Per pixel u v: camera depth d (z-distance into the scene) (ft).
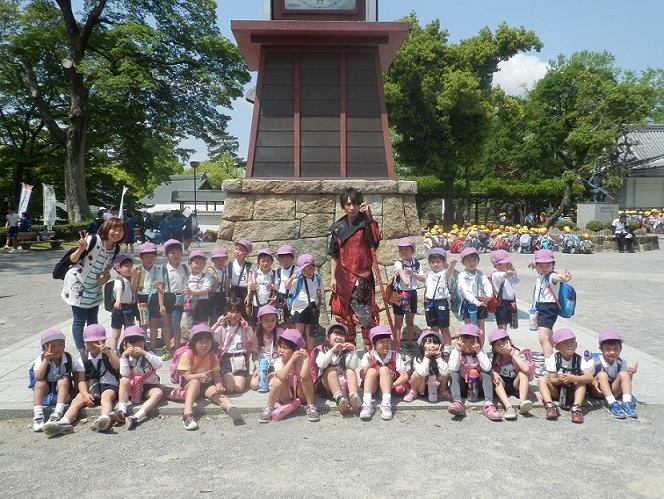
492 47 96.07
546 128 131.95
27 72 85.66
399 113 95.81
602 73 150.10
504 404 17.24
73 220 86.12
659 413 17.20
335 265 20.62
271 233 24.47
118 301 21.44
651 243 80.59
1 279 48.21
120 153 102.22
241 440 15.43
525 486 12.75
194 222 90.74
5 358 23.09
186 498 12.32
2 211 107.14
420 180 116.16
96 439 15.60
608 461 13.99
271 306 19.53
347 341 20.22
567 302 19.80
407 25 24.49
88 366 17.19
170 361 22.11
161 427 16.42
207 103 89.92
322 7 25.89
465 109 95.50
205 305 21.85
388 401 17.13
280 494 12.43
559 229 86.12
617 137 107.86
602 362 17.67
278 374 16.81
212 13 85.56
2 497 12.45
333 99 25.48
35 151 105.50
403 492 12.49
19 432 16.19
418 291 24.30
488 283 20.79
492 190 116.57
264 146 25.22
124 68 78.07
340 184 24.54
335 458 14.24
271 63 25.55
